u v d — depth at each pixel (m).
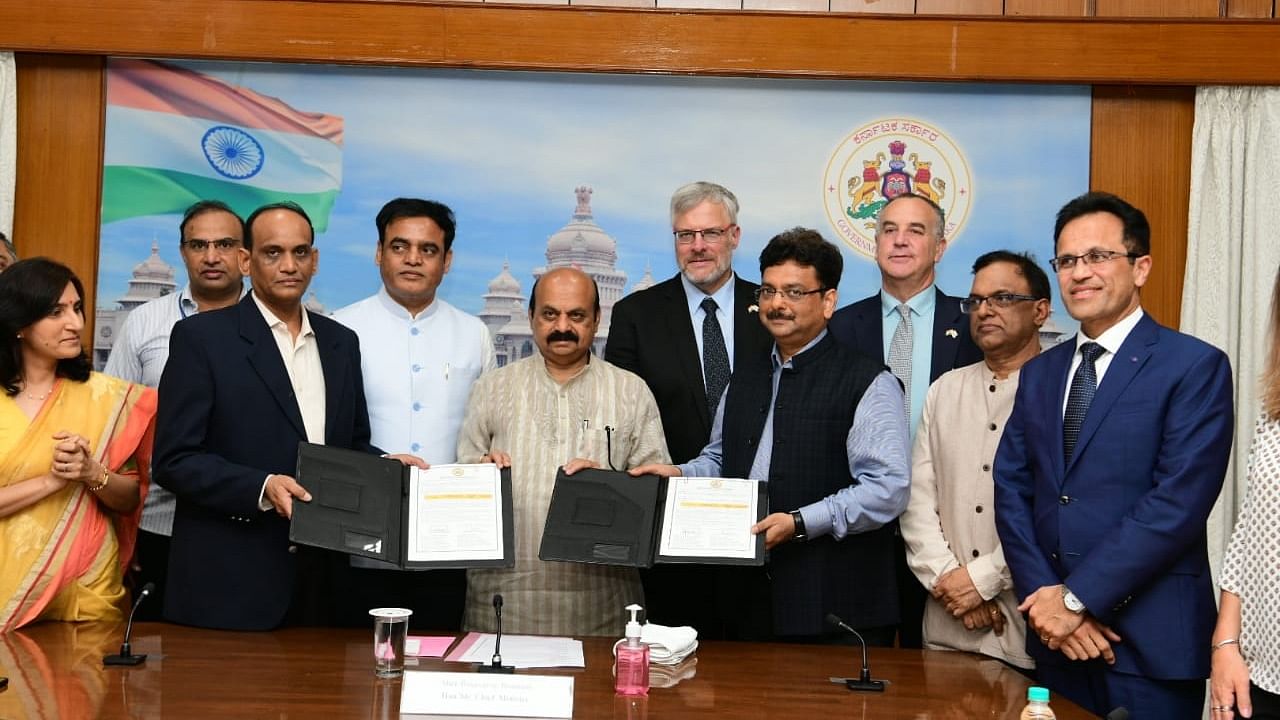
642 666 2.15
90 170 3.67
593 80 3.70
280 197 3.67
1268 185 3.63
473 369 3.38
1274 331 2.31
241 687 2.12
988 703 2.17
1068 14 3.68
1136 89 3.70
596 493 2.68
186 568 2.73
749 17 3.64
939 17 3.64
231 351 2.80
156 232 3.67
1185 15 3.66
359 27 3.63
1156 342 2.57
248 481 2.62
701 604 3.16
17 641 2.50
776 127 3.69
